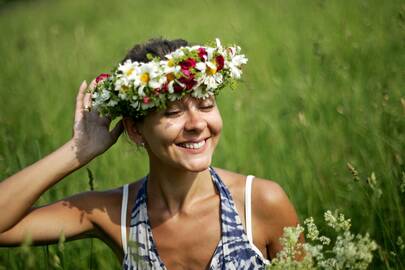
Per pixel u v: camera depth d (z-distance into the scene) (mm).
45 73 7824
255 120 5461
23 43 11125
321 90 5605
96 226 2834
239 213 2717
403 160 3744
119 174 4617
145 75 2432
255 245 2709
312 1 8703
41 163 2699
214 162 4734
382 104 4391
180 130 2496
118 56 7504
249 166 4613
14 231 2656
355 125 4617
